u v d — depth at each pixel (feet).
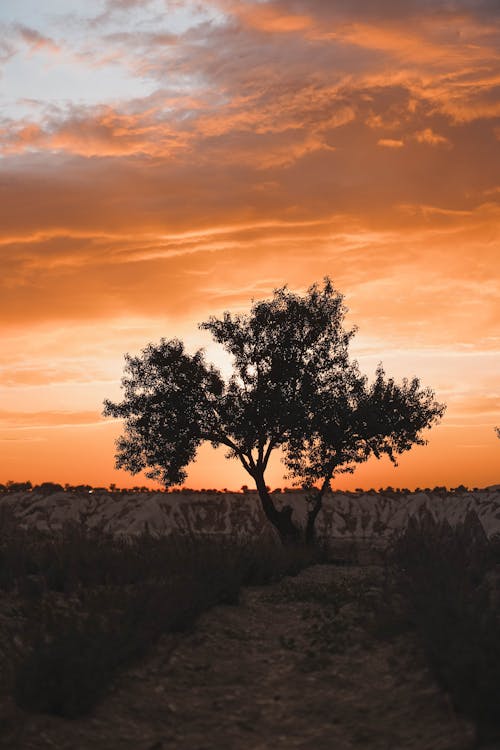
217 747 25.03
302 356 102.06
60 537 61.05
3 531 64.44
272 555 63.62
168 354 101.86
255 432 94.94
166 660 34.14
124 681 30.86
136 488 184.44
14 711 25.85
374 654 35.09
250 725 27.27
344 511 160.35
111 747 24.49
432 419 101.91
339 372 102.99
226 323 101.86
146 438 102.06
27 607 40.37
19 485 187.62
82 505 160.25
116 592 43.68
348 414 98.22
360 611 45.14
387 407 100.17
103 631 33.53
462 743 22.53
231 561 54.54
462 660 25.31
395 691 29.19
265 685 32.27
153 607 39.17
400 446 100.58
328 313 102.47
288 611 47.88
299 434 97.40
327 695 30.17
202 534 63.46
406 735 24.59
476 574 48.91
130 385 103.71
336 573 66.90
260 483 97.25
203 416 100.78
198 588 45.62
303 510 161.79
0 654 32.50
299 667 34.37
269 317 101.65
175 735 26.07
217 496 170.19
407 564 55.93
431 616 33.01
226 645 38.50
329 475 97.09
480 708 23.30
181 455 100.89
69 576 48.60
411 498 164.55
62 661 27.91
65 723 25.76
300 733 26.23
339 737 25.40
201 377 100.32
